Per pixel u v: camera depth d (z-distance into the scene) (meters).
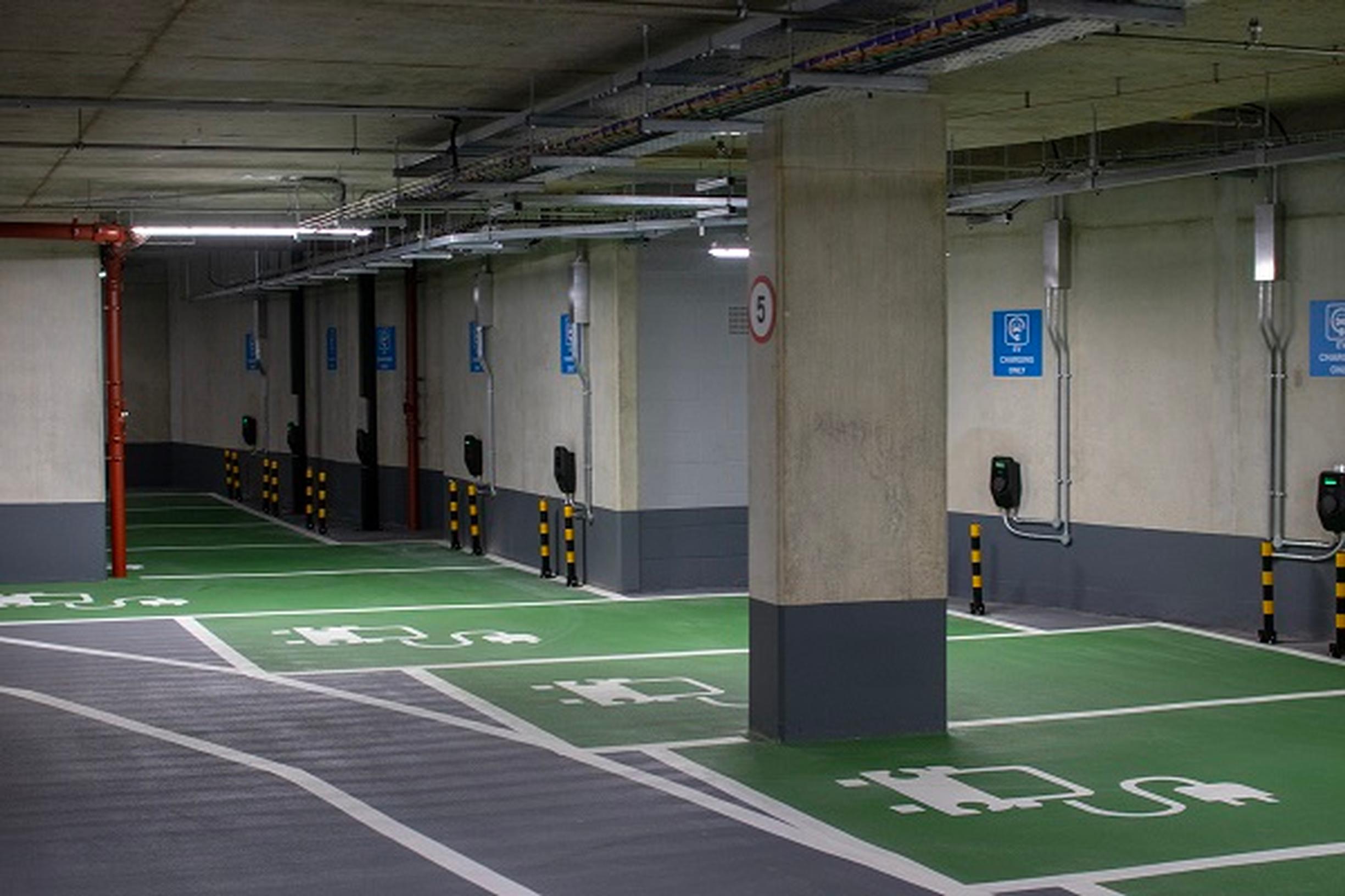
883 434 10.66
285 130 13.40
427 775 9.78
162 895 7.57
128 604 17.08
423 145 14.29
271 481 27.91
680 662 13.62
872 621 10.68
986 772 9.78
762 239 10.60
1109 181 13.66
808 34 8.85
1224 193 14.88
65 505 18.86
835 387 10.55
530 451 20.36
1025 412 16.69
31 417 18.69
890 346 10.64
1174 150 14.95
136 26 9.40
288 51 10.11
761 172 10.58
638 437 17.98
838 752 10.30
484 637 14.94
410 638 14.88
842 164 10.50
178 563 20.92
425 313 24.38
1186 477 15.30
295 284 25.88
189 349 33.22
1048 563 16.53
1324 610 14.24
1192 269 15.16
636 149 11.07
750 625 10.90
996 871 7.83
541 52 10.16
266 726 11.13
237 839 8.47
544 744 10.55
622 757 10.20
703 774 9.77
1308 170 14.16
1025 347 16.62
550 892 7.57
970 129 14.21
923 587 10.77
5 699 12.07
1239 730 10.91
